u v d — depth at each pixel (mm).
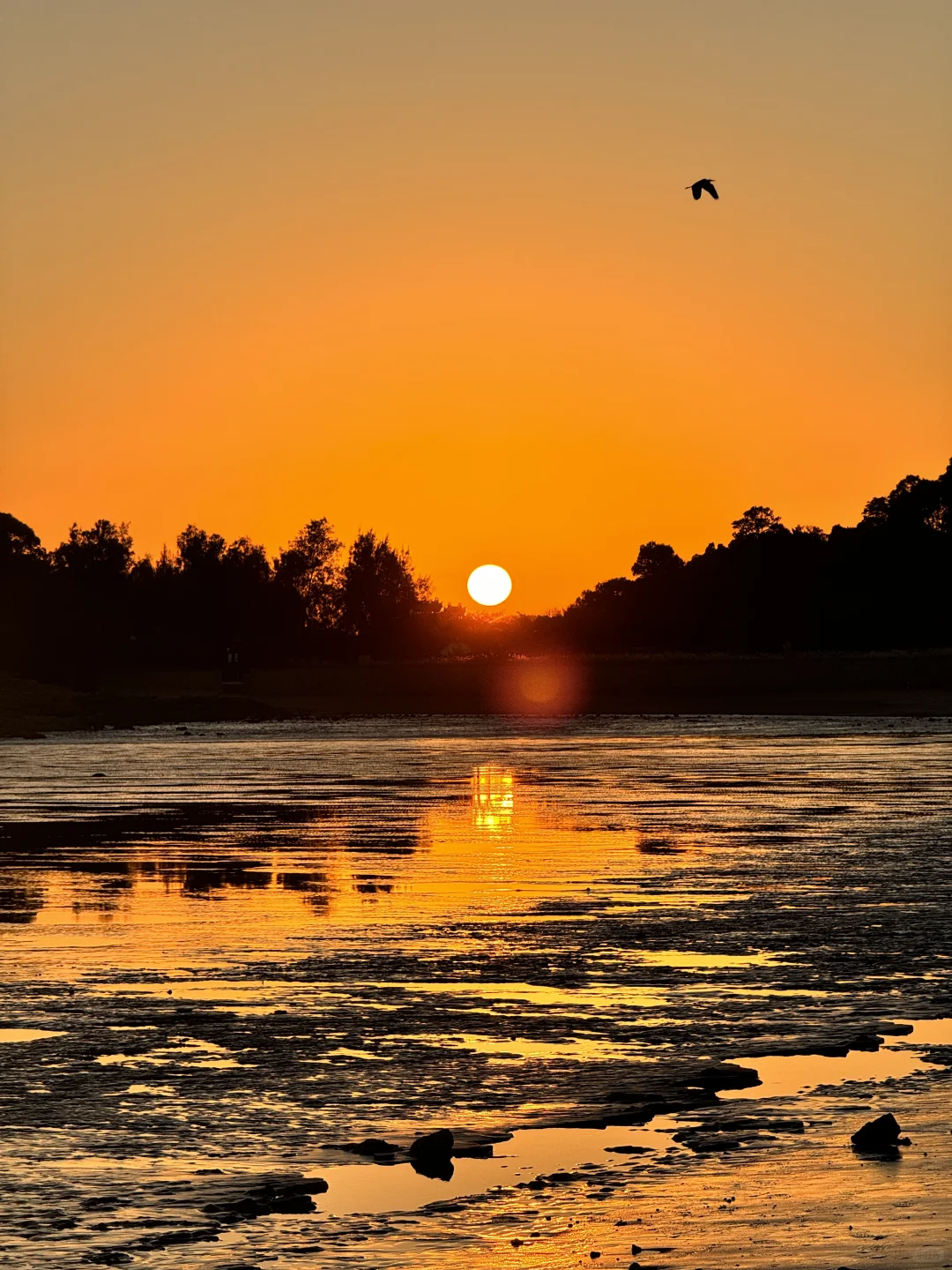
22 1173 21938
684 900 49219
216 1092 26453
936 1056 28688
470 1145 23172
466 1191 21094
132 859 61750
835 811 82375
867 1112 24703
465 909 47500
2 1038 30484
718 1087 26719
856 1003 33500
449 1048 29594
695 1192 20812
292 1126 24344
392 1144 23281
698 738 182625
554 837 70125
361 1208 20375
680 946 40719
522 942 41500
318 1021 31891
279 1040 30312
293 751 158125
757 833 70875
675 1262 18203
